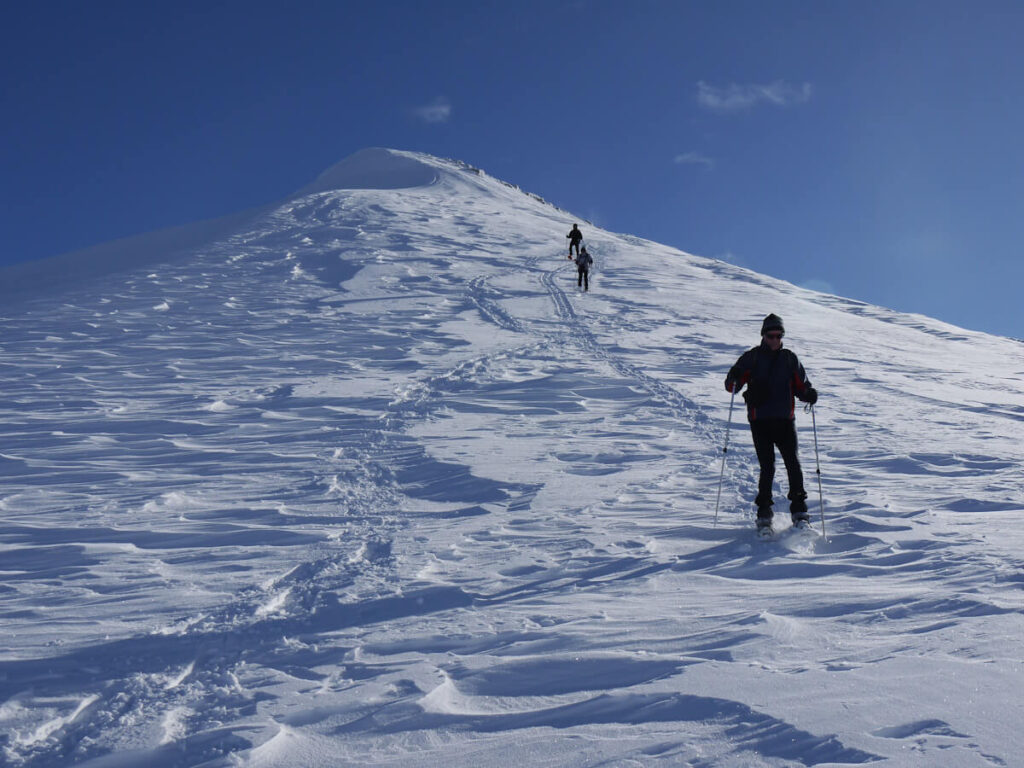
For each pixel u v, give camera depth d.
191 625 4.10
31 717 3.06
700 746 2.43
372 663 3.48
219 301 20.86
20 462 8.35
